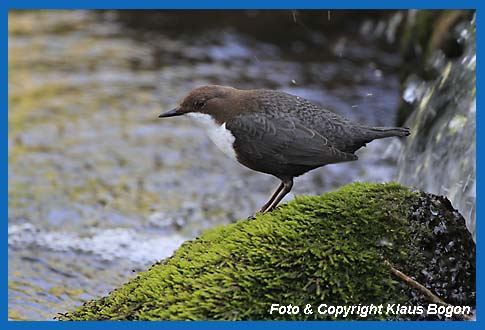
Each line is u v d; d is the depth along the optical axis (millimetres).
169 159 16516
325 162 9633
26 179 15445
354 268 8078
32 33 23125
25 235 13391
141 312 8188
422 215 8570
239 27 23391
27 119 17844
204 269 8406
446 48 14297
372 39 21984
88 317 8555
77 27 23750
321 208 8688
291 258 8133
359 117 18234
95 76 20297
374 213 8547
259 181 15867
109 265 12492
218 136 10172
